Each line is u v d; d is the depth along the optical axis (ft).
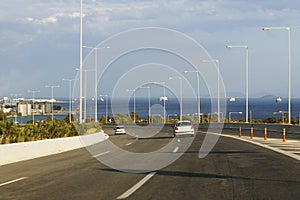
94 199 33.06
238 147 85.30
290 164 54.60
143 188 37.86
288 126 151.12
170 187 38.29
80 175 47.78
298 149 78.33
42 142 78.38
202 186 38.68
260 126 174.91
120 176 46.29
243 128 190.70
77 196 34.55
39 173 50.42
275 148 80.89
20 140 93.50
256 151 75.00
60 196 34.76
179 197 33.50
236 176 44.80
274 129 162.50
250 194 34.47
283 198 32.71
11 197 34.65
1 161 62.75
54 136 114.52
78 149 93.30
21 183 42.45
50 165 59.47
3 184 41.96
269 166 52.90
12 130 93.15
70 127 126.93
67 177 46.26
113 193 35.55
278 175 45.01
